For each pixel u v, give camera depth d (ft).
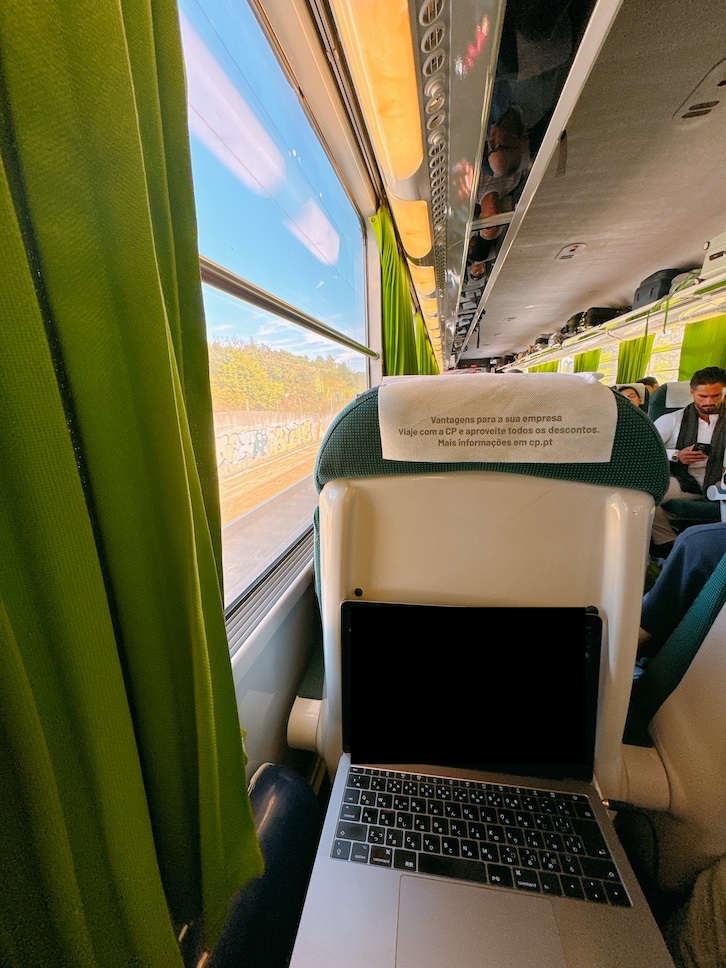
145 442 1.24
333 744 2.25
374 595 2.04
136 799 1.17
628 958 1.40
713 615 2.17
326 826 1.85
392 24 2.61
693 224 7.43
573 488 1.71
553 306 14.11
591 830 1.80
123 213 1.08
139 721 1.36
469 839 1.78
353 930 1.47
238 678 2.42
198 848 1.60
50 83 0.91
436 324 14.61
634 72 3.81
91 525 1.13
